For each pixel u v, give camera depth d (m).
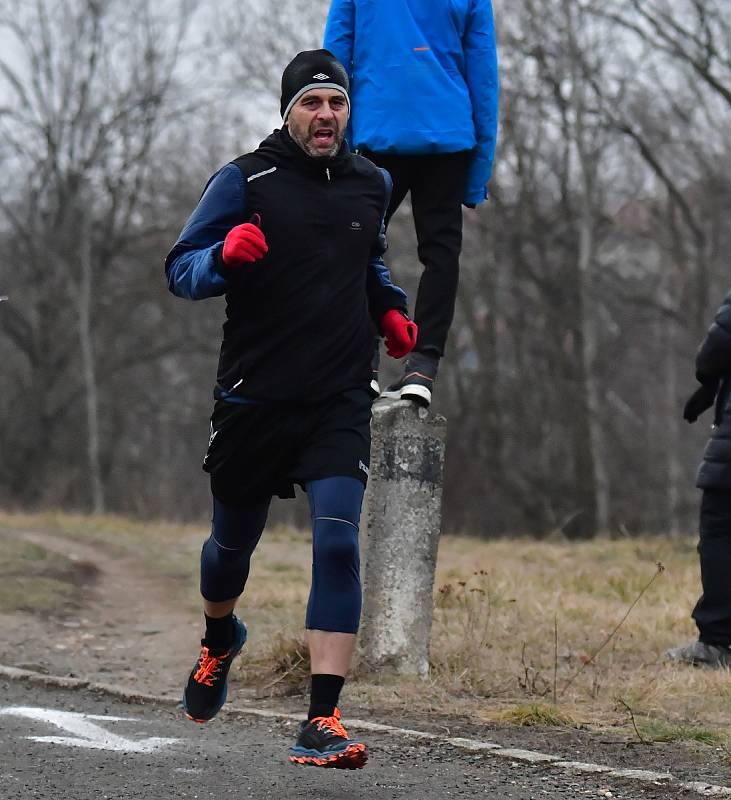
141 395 81.75
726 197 60.22
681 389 73.00
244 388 7.73
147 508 58.69
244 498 7.96
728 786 7.88
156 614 16.09
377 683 11.15
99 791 7.65
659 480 67.81
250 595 16.53
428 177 11.62
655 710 10.13
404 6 11.33
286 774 8.15
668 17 51.09
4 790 7.64
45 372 74.62
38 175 75.06
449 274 11.61
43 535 27.80
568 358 60.47
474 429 61.62
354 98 11.52
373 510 11.49
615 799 7.59
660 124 57.97
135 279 76.00
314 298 7.70
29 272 76.06
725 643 12.19
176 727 9.77
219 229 7.80
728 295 12.16
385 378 59.41
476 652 11.89
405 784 7.89
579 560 23.14
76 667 12.54
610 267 64.12
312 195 7.79
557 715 9.73
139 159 73.69
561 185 58.66
